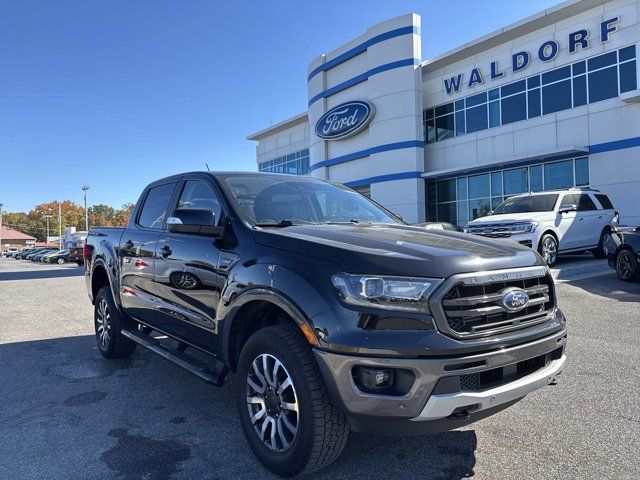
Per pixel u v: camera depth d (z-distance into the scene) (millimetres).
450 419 2451
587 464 2908
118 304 5078
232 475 2887
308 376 2615
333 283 2582
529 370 2756
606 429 3371
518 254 2914
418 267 2490
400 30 26156
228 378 4746
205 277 3508
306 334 2594
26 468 3018
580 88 20391
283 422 2814
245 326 3303
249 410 3025
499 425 3486
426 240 3008
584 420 3529
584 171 20359
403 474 2846
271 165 43062
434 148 26703
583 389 4133
